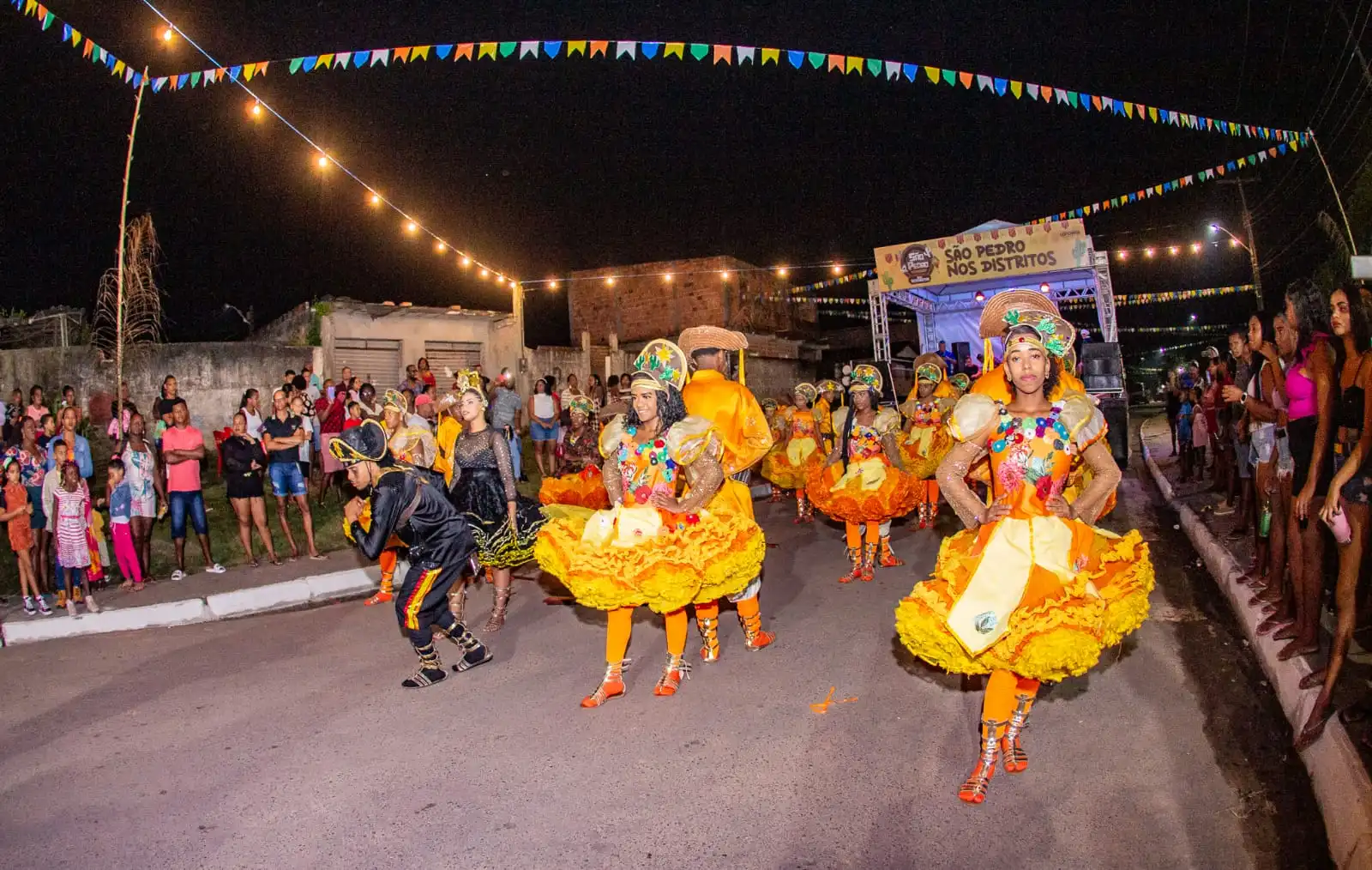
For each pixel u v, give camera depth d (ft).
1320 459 17.39
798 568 33.37
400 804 15.69
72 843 14.88
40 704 22.35
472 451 26.73
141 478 34.83
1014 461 14.82
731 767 16.48
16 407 48.85
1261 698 18.90
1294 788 14.88
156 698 22.27
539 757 17.39
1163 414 140.87
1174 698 19.12
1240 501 32.68
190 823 15.39
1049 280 74.38
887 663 21.86
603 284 104.78
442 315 78.69
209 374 62.49
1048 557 14.25
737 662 22.50
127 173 41.42
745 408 26.03
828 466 31.19
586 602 19.65
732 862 13.25
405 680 22.38
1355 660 18.13
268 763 17.81
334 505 47.37
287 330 77.00
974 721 18.15
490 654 23.73
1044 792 14.99
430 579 21.79
